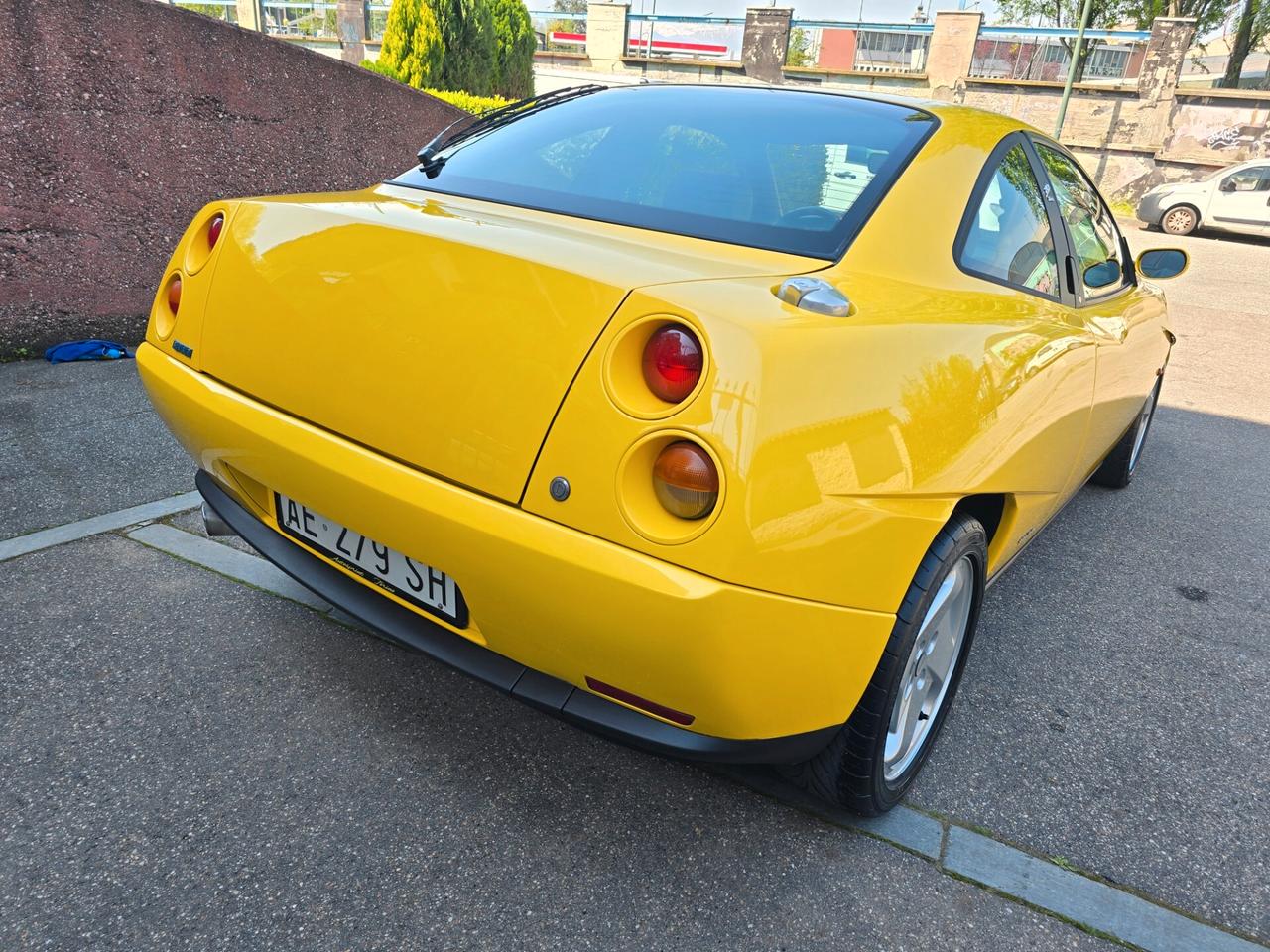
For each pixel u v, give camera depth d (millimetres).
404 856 1655
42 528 2688
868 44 22031
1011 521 1973
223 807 1726
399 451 1496
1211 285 11102
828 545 1344
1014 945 1596
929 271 1805
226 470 1906
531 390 1361
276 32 20344
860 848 1784
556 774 1908
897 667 1595
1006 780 2047
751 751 1505
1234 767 2178
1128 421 3400
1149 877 1787
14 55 3873
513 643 1493
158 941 1437
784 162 1955
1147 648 2746
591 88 2510
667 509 1294
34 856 1573
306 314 1620
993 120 2299
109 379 4078
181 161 4605
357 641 2303
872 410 1394
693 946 1526
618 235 1753
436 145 2377
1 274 4086
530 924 1537
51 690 1999
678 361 1278
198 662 2152
